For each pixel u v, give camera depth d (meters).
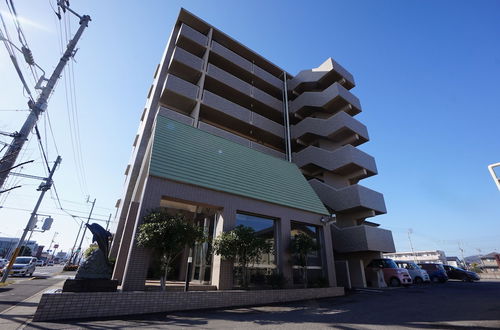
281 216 12.14
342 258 18.48
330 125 22.73
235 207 10.77
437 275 19.56
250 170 13.23
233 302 8.33
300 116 26.97
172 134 11.69
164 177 9.27
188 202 9.79
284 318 6.51
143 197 8.62
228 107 21.05
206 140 13.01
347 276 15.00
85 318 5.88
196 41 22.20
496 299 9.26
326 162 21.52
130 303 6.57
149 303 6.83
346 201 18.88
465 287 14.37
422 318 6.39
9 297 8.52
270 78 26.83
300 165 23.12
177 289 8.32
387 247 17.62
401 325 5.71
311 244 11.42
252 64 25.77
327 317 6.64
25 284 12.15
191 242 8.08
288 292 9.84
